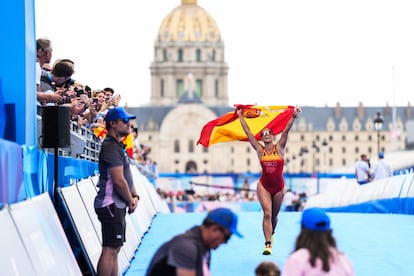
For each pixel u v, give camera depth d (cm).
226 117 1762
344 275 751
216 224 734
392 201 3484
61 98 1354
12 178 994
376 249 1852
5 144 954
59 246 1100
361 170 4144
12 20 1146
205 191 12581
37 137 1274
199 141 1786
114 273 1162
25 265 902
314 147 12500
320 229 758
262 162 1633
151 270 729
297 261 751
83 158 1886
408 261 1619
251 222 2775
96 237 1384
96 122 2162
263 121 1767
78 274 1146
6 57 1148
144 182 3450
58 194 1270
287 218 3045
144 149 6153
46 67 1516
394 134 15662
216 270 1463
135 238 1852
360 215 3203
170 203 9312
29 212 1015
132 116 1131
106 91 2186
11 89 1151
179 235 738
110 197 1126
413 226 2583
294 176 10412
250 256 1664
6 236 880
